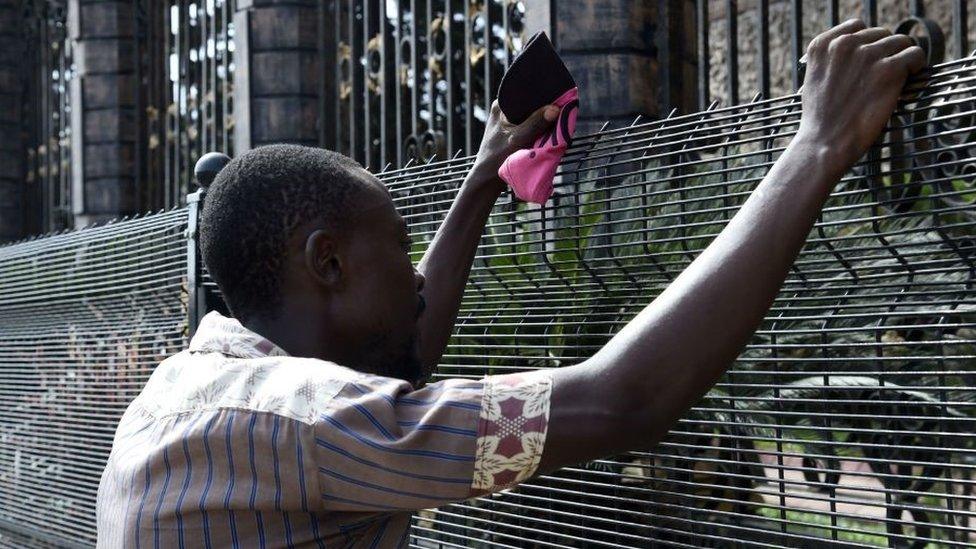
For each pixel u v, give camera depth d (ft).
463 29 16.71
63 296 13.16
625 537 7.19
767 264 3.36
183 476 3.50
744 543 6.30
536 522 7.98
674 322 3.28
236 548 3.43
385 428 3.37
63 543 12.93
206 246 3.94
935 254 5.77
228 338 3.80
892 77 3.74
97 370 12.46
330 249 3.78
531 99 5.72
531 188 5.65
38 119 27.12
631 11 11.88
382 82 16.38
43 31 26.76
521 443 3.28
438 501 3.34
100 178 23.04
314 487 3.39
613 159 7.40
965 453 5.40
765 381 7.93
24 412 14.06
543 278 7.57
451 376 8.36
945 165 5.19
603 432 3.26
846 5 19.12
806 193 3.51
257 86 18.24
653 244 7.33
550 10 12.06
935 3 18.07
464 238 5.74
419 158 15.58
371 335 3.86
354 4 17.38
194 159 21.47
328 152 3.93
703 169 7.55
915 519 7.04
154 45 22.81
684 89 12.28
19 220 27.22
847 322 7.46
